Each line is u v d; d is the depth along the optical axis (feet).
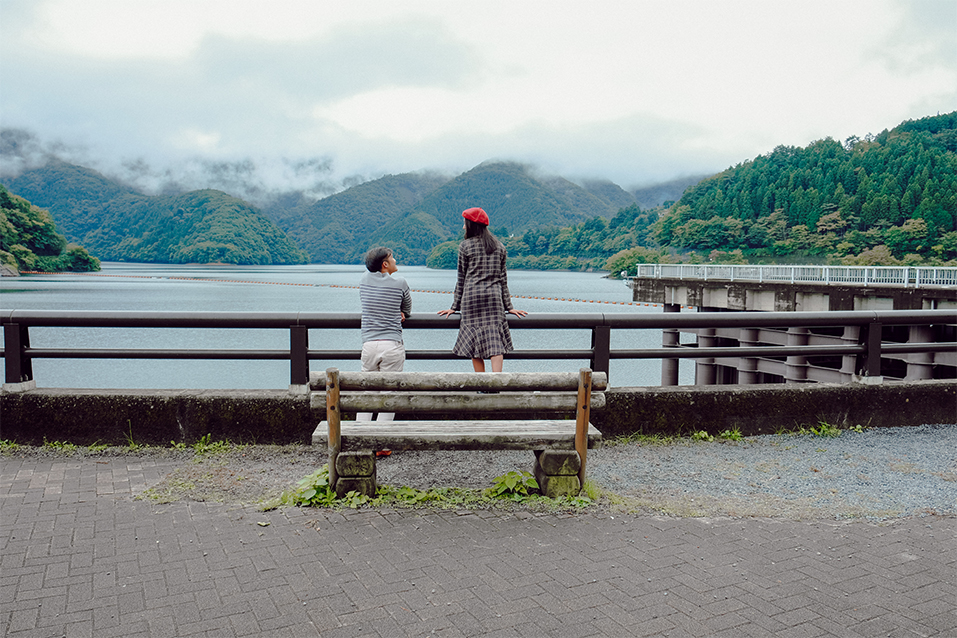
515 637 8.31
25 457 16.61
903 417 20.18
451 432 13.35
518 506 13.05
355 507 12.86
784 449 17.79
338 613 8.89
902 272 87.35
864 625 8.73
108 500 13.33
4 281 476.95
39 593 9.39
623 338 183.52
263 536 11.48
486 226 16.90
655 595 9.45
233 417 17.74
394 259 17.25
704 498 13.71
